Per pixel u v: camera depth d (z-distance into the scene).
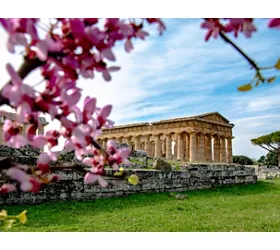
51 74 1.89
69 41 1.74
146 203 16.80
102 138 64.81
